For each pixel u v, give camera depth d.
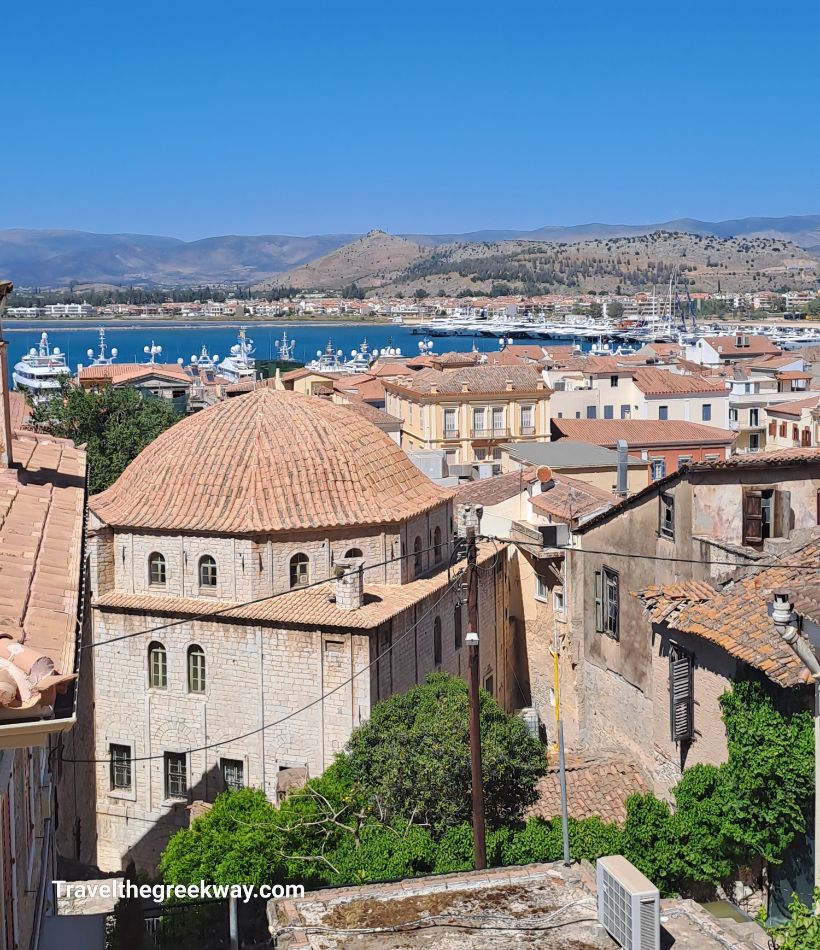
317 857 37.66
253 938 36.75
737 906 30.25
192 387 160.12
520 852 35.75
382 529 54.28
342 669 49.84
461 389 132.88
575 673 49.19
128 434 91.31
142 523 53.22
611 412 153.75
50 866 35.06
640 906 19.30
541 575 60.81
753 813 31.42
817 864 25.73
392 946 20.14
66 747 48.62
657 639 38.84
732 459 39.97
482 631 60.50
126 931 34.56
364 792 40.19
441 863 35.75
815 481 39.59
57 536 22.08
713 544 38.44
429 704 41.38
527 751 40.19
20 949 22.88
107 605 53.03
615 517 45.03
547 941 20.19
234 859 37.50
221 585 52.31
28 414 98.94
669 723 38.16
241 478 53.75
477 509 37.28
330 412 58.09
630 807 34.12
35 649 15.43
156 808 53.12
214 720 52.12
